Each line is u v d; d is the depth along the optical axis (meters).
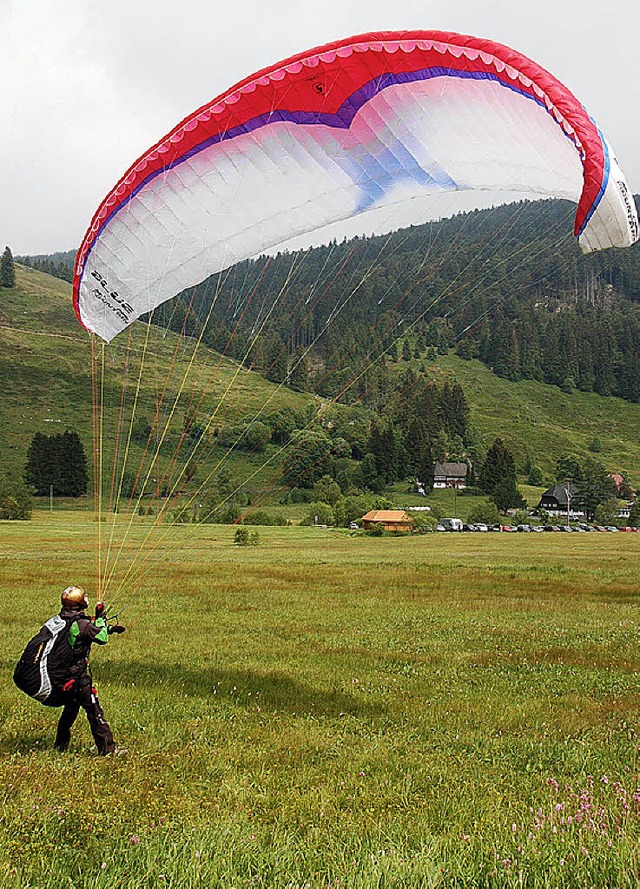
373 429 138.75
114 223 10.16
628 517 133.62
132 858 5.37
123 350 181.38
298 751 8.30
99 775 7.37
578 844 5.27
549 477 174.62
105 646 15.22
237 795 6.80
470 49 7.74
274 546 62.16
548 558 45.53
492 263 182.62
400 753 8.33
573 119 7.03
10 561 37.84
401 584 28.80
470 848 5.36
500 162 8.38
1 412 146.00
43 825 5.95
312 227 9.66
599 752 8.30
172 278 10.43
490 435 189.88
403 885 4.80
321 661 13.79
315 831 5.86
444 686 11.77
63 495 116.56
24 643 15.30
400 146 8.86
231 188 9.65
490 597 24.55
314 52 8.41
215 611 21.09
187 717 9.76
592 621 19.11
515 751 8.40
